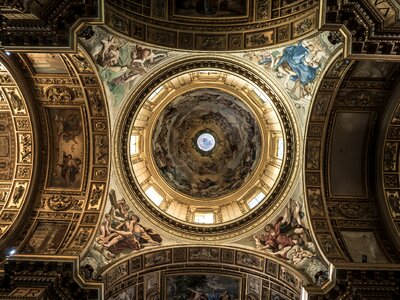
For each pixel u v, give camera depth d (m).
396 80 18.61
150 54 18.62
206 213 22.95
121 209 20.27
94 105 19.48
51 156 20.72
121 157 20.41
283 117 20.09
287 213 20.22
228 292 21.44
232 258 20.55
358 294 15.52
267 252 19.78
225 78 21.66
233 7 18.05
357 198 20.30
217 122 25.94
